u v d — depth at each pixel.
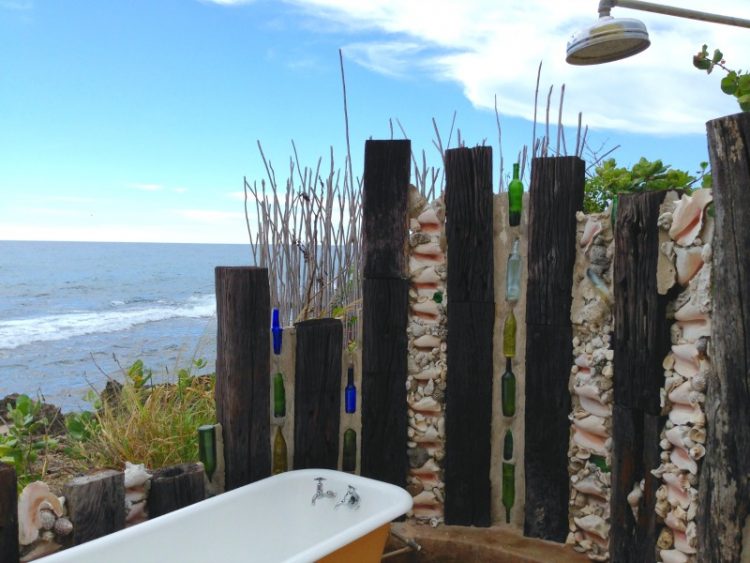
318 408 2.76
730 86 2.30
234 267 2.61
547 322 2.58
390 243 2.76
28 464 2.94
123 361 8.45
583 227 2.51
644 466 2.21
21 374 8.12
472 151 2.66
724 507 1.79
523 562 2.53
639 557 2.22
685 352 2.03
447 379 2.75
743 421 1.73
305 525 2.57
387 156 2.73
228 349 2.57
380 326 2.79
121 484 2.22
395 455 2.81
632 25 2.21
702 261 1.96
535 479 2.65
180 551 2.19
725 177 1.73
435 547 2.70
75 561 1.92
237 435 2.59
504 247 2.70
